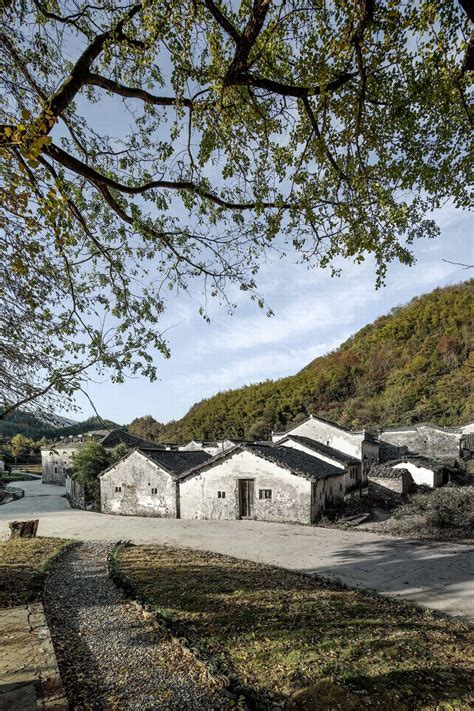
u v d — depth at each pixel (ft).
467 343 151.74
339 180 21.77
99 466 89.92
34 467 217.97
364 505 67.97
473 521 51.24
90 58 15.79
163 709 13.57
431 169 20.07
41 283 21.20
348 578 33.88
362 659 17.42
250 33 15.38
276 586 29.19
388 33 16.34
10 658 15.75
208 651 17.62
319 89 17.07
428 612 25.82
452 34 16.03
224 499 65.98
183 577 30.55
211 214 23.56
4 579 28.71
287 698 14.32
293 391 190.19
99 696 14.32
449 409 129.59
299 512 59.77
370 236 22.24
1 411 22.03
